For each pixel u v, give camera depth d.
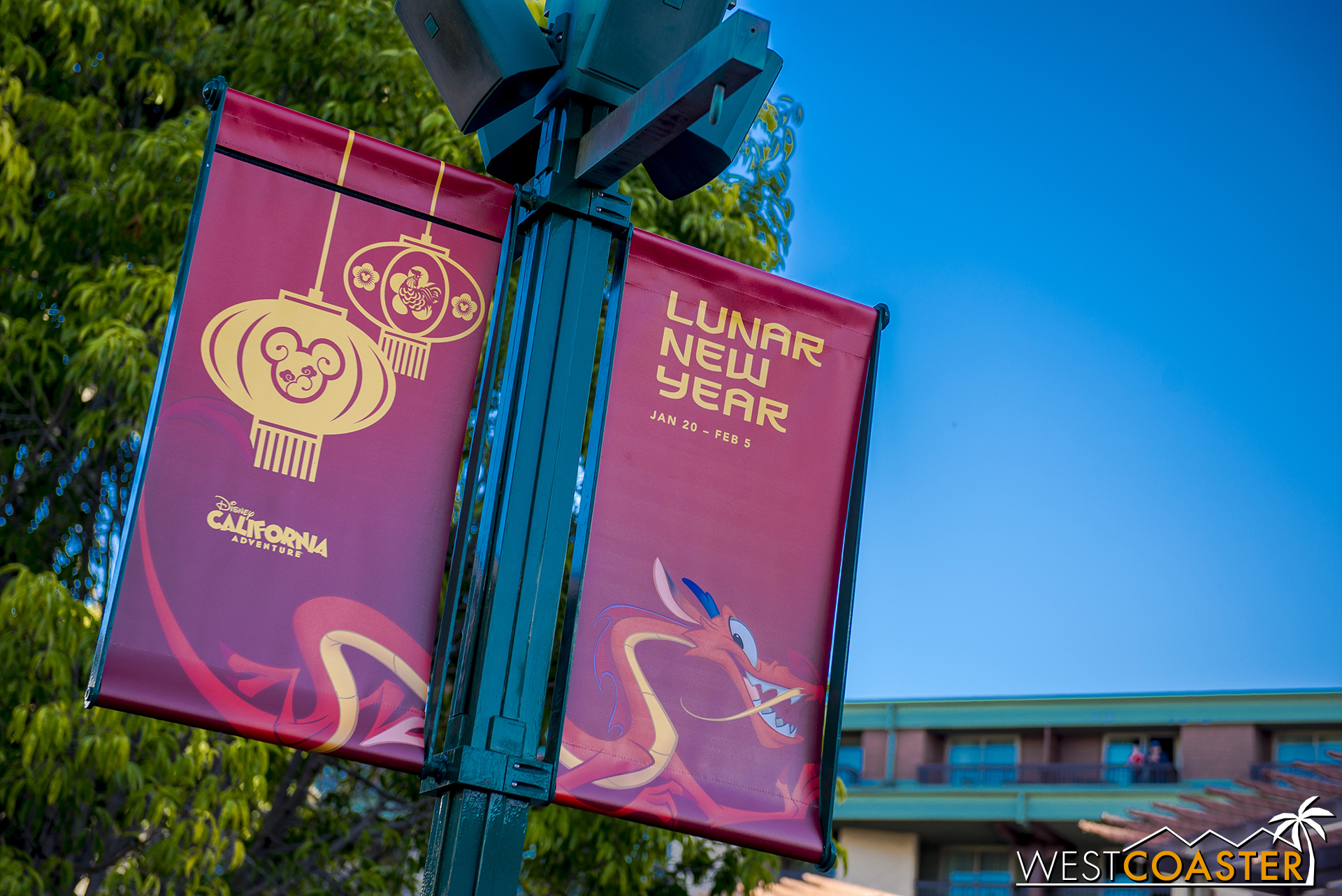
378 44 7.37
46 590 5.80
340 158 3.71
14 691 5.88
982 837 27.41
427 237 3.75
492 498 3.47
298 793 7.28
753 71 2.91
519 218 3.78
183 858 5.95
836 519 4.00
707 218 7.53
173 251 6.80
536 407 3.48
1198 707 27.45
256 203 3.61
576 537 3.62
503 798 3.20
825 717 3.80
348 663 3.33
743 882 7.02
